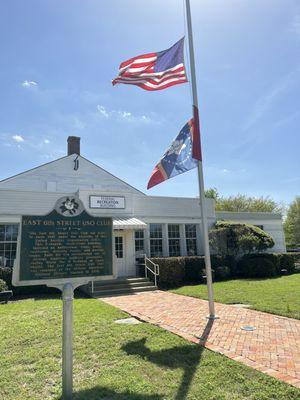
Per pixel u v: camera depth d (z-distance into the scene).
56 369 6.21
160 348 7.09
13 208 18.73
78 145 29.98
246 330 8.26
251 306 11.23
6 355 6.98
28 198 19.20
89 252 6.16
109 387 5.37
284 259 23.59
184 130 10.58
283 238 28.28
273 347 6.91
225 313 10.34
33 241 5.85
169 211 23.23
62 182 27.69
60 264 5.94
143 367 6.17
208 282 9.85
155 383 5.48
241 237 22.39
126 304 12.81
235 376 5.54
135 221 20.39
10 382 5.70
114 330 8.57
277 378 5.37
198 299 13.44
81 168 28.59
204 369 5.91
